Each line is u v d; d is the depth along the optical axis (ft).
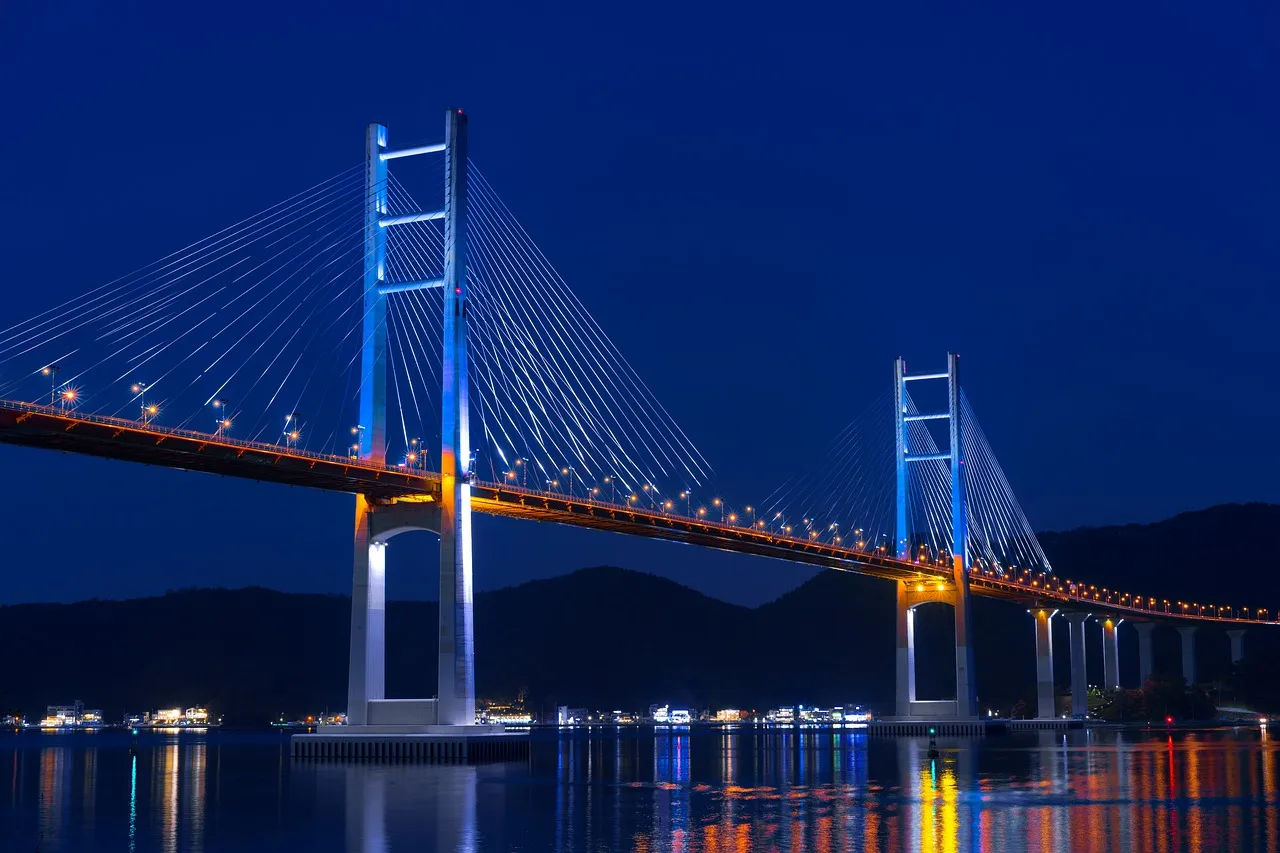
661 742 527.40
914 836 165.07
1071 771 270.26
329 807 204.03
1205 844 155.74
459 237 290.76
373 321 292.40
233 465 258.57
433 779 253.65
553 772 278.26
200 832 176.86
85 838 172.96
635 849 156.15
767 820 183.32
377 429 288.10
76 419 231.91
